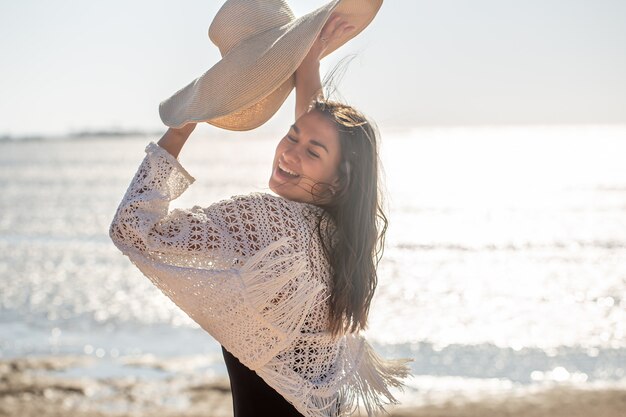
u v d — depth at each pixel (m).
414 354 11.30
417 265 20.95
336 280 2.11
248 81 2.04
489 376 10.07
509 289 17.14
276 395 2.08
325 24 2.24
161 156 2.05
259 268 1.98
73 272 20.92
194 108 2.07
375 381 2.28
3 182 78.31
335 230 2.12
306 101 2.24
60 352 11.57
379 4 2.22
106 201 52.62
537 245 26.14
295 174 2.13
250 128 2.33
